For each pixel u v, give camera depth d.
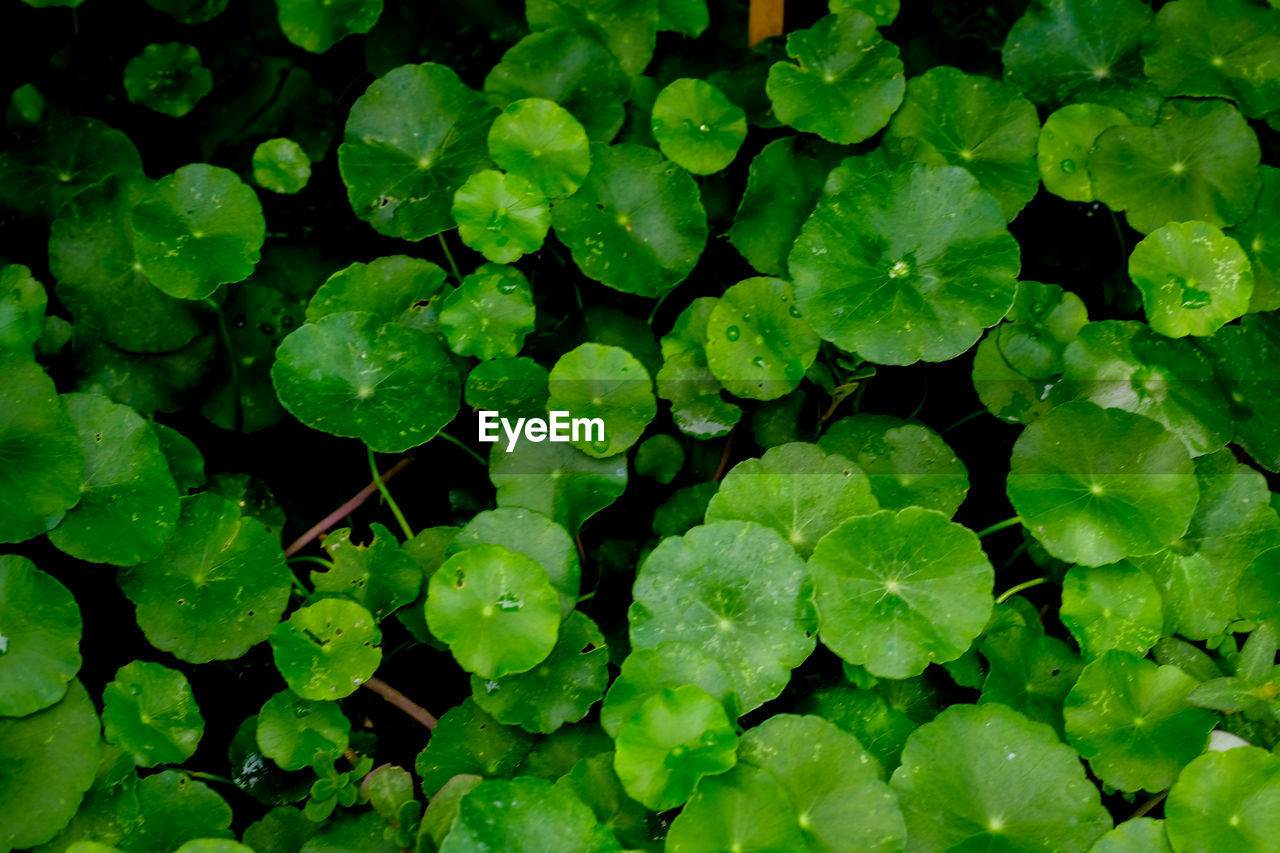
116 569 0.83
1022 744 0.78
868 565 0.79
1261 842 0.77
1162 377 0.82
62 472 0.79
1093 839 0.77
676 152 0.84
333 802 0.79
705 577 0.79
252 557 0.81
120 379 0.85
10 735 0.78
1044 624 0.83
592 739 0.80
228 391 0.86
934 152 0.84
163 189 0.83
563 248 0.87
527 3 0.87
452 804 0.78
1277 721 0.79
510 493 0.82
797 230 0.84
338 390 0.81
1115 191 0.84
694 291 0.88
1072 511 0.80
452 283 0.87
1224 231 0.84
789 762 0.77
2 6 0.90
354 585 0.81
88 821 0.78
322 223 0.89
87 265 0.85
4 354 0.80
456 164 0.85
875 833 0.76
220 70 0.90
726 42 0.89
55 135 0.87
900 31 0.91
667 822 0.77
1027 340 0.83
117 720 0.79
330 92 0.90
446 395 0.82
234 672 0.83
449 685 0.83
